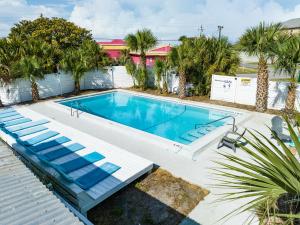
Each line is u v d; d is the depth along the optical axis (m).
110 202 6.25
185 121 14.66
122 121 15.05
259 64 13.38
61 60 18.84
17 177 3.69
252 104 15.39
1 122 12.24
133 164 7.66
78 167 7.44
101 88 22.41
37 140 9.74
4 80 15.88
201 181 7.16
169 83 19.70
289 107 12.27
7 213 2.85
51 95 19.16
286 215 2.62
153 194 6.56
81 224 2.73
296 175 2.78
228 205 6.04
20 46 17.39
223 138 9.51
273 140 9.95
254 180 2.99
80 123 12.82
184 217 5.68
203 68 17.30
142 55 19.95
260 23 12.34
